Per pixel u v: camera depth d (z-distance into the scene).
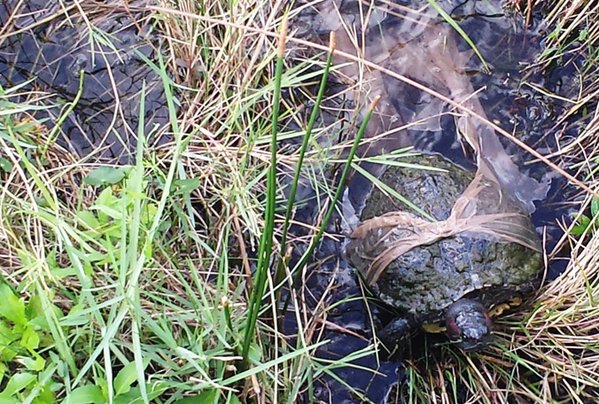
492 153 1.80
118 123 1.78
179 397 1.55
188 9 1.77
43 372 1.49
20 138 1.68
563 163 1.80
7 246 1.61
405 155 1.73
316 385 1.68
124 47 1.83
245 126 1.76
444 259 1.67
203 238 1.70
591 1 1.85
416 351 1.71
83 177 1.69
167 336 1.51
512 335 1.69
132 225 1.51
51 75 1.81
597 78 1.84
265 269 1.50
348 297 1.73
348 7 1.87
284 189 1.76
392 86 1.83
